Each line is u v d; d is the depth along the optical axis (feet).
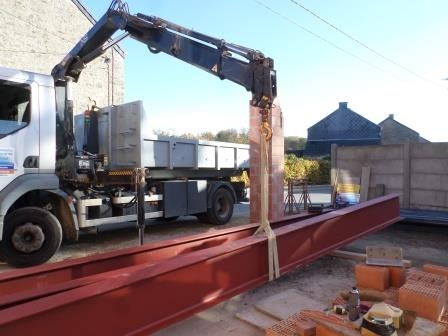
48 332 6.77
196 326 11.16
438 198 24.13
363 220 17.92
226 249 10.21
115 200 23.02
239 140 123.13
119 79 63.00
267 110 13.85
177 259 9.29
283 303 12.25
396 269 12.42
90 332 7.34
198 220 32.37
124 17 20.35
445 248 20.35
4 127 17.71
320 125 126.00
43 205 19.89
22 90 18.31
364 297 11.09
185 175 29.27
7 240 17.94
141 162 23.82
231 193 32.01
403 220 23.98
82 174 22.16
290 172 86.17
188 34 18.33
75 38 57.47
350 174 27.61
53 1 54.54
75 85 56.34
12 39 50.26
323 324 8.61
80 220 20.98
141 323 8.15
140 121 23.85
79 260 10.98
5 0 49.65
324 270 16.26
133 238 25.40
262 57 14.61
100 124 26.32
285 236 12.44
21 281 9.98
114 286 7.67
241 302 12.85
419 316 9.73
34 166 18.56
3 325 6.22
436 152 24.18
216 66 16.69
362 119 120.47
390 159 25.91
